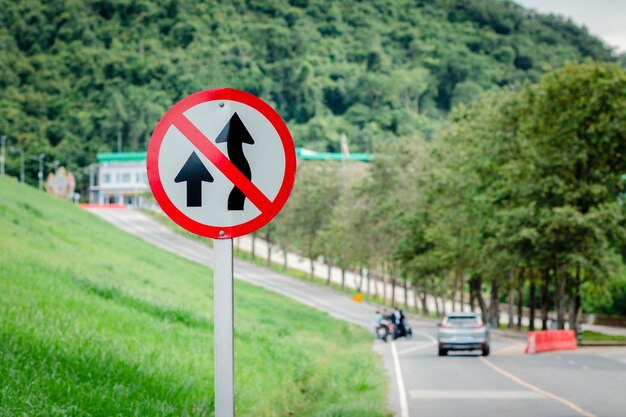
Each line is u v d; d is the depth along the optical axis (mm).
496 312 92625
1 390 11188
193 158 6332
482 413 19547
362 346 48031
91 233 58219
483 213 70812
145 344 19219
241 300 64250
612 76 63531
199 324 27672
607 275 63000
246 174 6340
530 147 66500
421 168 104438
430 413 19516
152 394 13531
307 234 150000
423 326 90375
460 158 81125
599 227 61312
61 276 28234
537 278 76812
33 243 37656
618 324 114812
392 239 112438
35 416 10359
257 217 6332
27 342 14547
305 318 63594
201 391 15070
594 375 30312
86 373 13578
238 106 6367
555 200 64750
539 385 26484
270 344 29750
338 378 25562
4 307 18266
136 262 50938
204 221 6312
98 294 27688
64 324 18047
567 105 65000
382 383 26016
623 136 63969
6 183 71062
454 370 32812
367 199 121062
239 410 15117
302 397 20359
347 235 125250
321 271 174875
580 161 65188
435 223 94438
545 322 75188
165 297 34406
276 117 6379
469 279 97625
